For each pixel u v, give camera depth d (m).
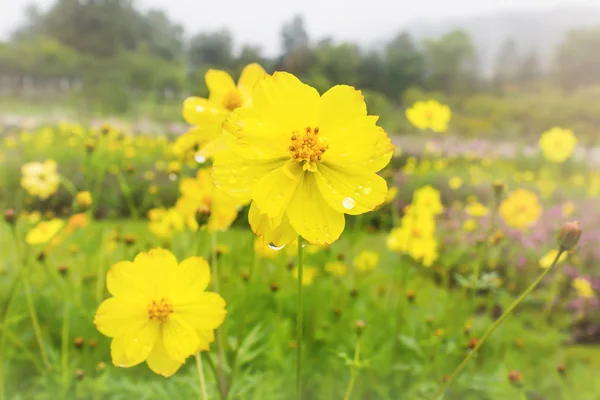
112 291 0.24
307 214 0.21
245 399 0.37
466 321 0.54
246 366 0.44
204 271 0.24
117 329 0.24
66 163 1.32
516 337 0.58
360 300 0.56
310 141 0.21
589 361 0.61
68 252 0.58
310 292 0.58
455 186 1.28
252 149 0.21
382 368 0.47
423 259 0.61
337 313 0.54
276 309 0.56
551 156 0.78
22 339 0.49
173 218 0.57
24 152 1.45
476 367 0.51
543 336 0.61
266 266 0.61
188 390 0.38
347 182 0.21
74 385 0.44
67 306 0.45
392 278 0.65
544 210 1.18
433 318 0.51
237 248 0.57
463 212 1.04
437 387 0.43
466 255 0.79
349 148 0.21
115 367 0.46
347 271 0.69
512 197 0.58
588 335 0.69
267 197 0.20
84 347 0.48
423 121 0.63
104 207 0.94
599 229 1.01
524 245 0.81
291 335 0.53
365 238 0.79
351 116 0.22
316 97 0.21
